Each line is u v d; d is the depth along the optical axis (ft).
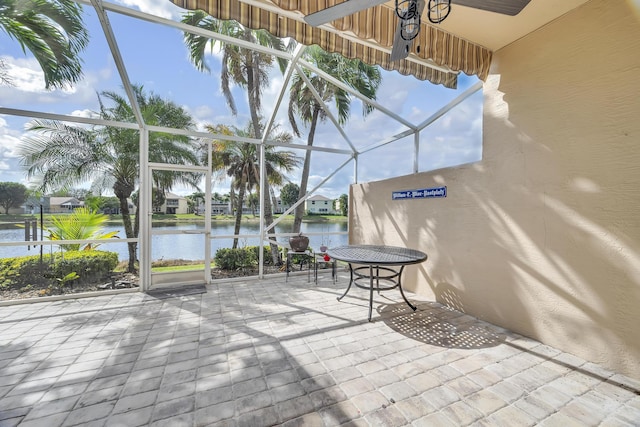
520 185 9.16
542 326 8.59
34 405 5.79
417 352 8.11
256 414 5.54
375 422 5.33
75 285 14.48
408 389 6.37
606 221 7.11
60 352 8.04
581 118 7.58
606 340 7.13
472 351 8.15
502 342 8.70
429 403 5.88
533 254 8.80
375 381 6.68
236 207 22.38
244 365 7.39
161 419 5.40
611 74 6.98
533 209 8.78
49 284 13.96
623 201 6.80
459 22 8.30
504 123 9.64
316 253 16.70
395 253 11.83
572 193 7.80
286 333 9.39
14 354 7.91
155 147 15.76
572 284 7.82
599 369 7.13
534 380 6.71
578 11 7.58
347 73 22.45
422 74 10.57
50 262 14.08
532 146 8.78
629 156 6.68
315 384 6.56
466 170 11.16
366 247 13.64
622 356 6.84
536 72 8.64
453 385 6.52
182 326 9.94
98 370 7.13
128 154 16.11
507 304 9.63
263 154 17.03
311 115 25.46
